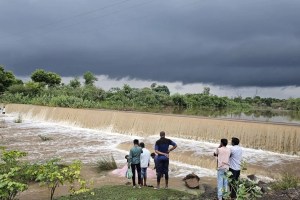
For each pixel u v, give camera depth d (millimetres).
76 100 45531
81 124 31359
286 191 9852
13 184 7590
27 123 34188
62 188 12367
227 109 59000
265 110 59781
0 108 46062
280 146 17438
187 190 11703
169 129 23422
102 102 50938
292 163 15094
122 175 14133
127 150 20375
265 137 18188
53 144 22234
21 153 9086
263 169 14391
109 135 26141
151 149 19438
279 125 17766
